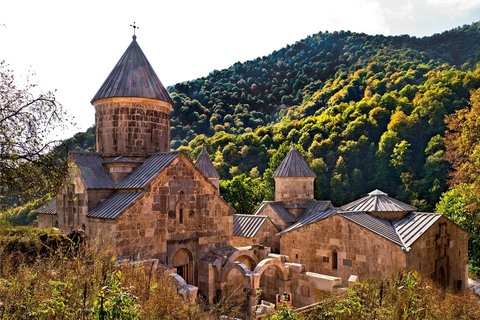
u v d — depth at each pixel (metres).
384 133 77.56
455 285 24.62
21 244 14.27
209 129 134.88
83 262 10.73
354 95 119.38
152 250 18.41
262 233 30.00
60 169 12.94
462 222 37.81
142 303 9.59
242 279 22.03
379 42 171.62
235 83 184.62
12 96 11.84
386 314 11.36
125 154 21.86
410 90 92.75
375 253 21.52
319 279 20.03
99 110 22.84
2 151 11.33
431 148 72.06
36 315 7.66
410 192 69.00
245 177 76.50
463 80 83.25
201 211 20.92
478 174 29.53
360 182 74.25
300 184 34.19
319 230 24.77
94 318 7.63
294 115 130.75
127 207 17.53
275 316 11.11
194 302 14.30
